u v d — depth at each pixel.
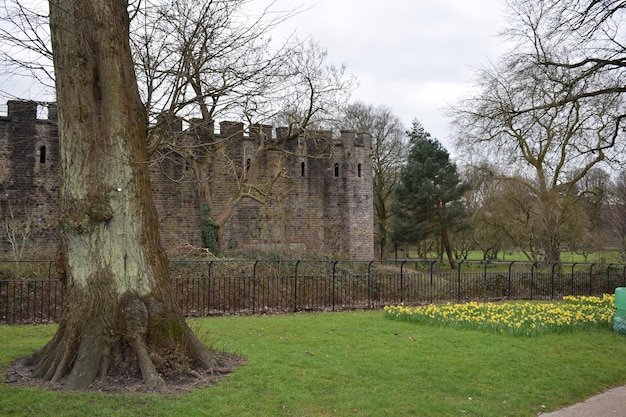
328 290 19.81
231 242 29.06
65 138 7.55
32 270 17.69
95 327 7.45
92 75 7.55
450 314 14.12
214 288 16.53
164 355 7.79
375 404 7.07
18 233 24.22
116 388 7.07
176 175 27.45
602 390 8.41
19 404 6.43
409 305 17.70
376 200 45.25
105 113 7.61
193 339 8.34
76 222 7.48
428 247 44.62
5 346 9.92
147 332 7.67
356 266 25.05
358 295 20.27
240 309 16.61
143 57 10.41
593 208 35.03
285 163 30.59
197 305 16.45
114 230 7.62
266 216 30.14
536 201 32.22
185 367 7.88
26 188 24.59
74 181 7.54
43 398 6.63
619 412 7.20
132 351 7.57
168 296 8.09
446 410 6.95
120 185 7.66
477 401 7.38
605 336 12.58
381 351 10.11
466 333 12.23
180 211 27.58
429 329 12.73
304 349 10.18
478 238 39.53
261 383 7.72
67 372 7.41
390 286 19.59
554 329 12.69
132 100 7.92
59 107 7.61
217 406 6.68
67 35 7.46
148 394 6.90
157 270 7.98
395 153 44.12
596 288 23.47
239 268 20.11
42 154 24.98
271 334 11.85
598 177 33.38
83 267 7.59
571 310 15.67
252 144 29.48
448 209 38.72
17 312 15.17
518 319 13.34
